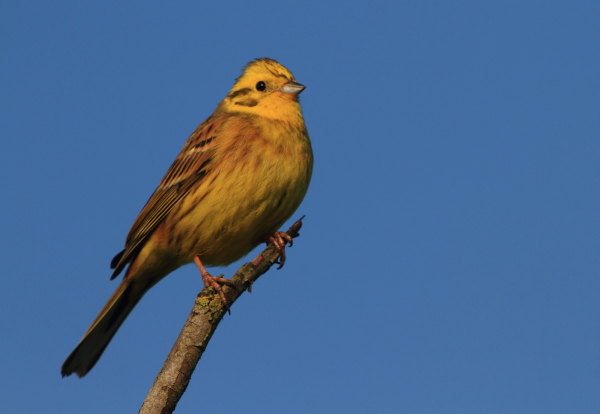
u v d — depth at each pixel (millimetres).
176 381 7969
